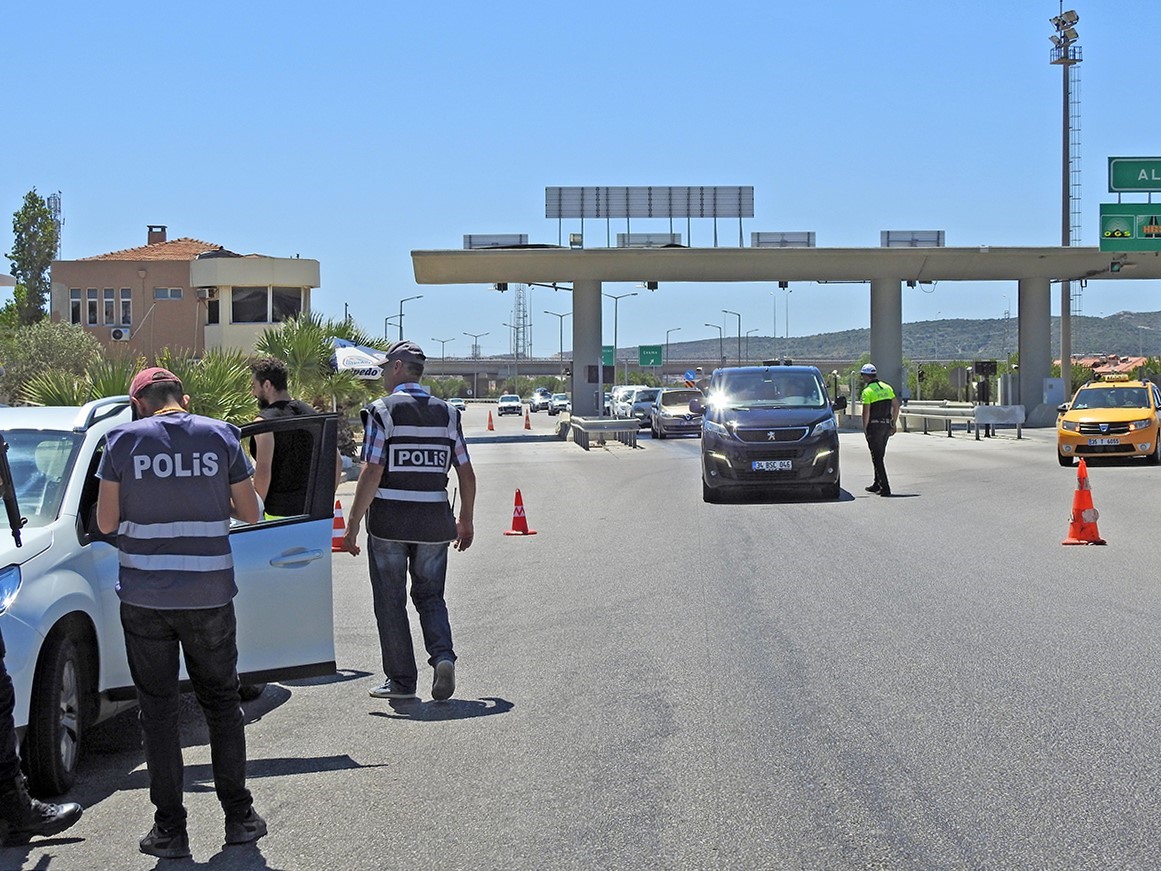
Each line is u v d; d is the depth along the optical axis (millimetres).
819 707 7281
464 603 11172
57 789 6035
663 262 46531
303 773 6324
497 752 6582
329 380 27812
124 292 51719
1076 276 50781
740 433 19281
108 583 6594
